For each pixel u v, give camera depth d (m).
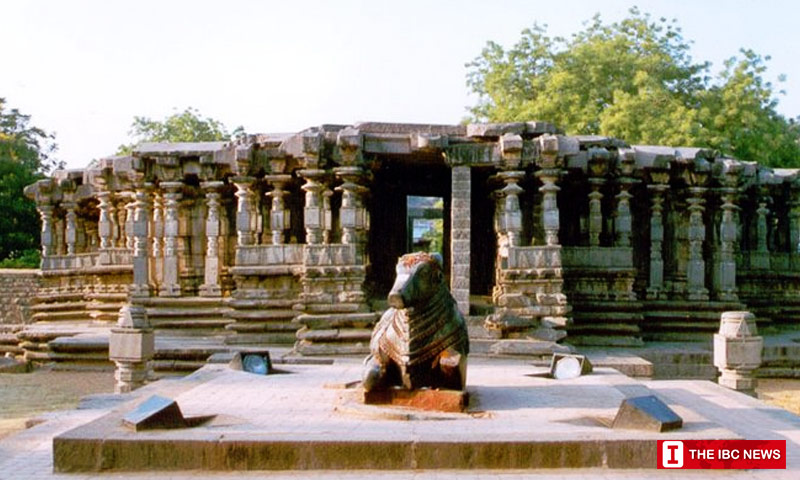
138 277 17.23
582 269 16.09
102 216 20.84
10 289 28.02
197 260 17.89
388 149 15.34
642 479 6.31
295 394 9.31
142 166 17.09
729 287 17.55
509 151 14.66
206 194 17.23
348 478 6.36
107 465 6.56
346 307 14.45
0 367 16.23
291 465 6.55
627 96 31.30
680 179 17.52
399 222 19.22
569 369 10.99
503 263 15.41
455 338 8.41
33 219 39.44
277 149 16.16
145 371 11.71
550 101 32.91
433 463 6.55
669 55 35.25
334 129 17.36
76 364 16.23
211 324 16.69
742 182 18.41
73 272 21.42
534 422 7.54
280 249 15.62
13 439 7.93
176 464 6.57
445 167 17.56
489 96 35.88
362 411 7.93
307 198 15.46
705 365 14.79
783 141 33.78
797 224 21.03
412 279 8.10
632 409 7.12
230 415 7.89
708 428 7.05
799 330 20.22
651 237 17.53
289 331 15.40
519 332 14.31
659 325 17.14
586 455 6.57
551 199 14.93
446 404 8.12
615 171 16.67
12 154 41.03
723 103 33.66
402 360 8.20
